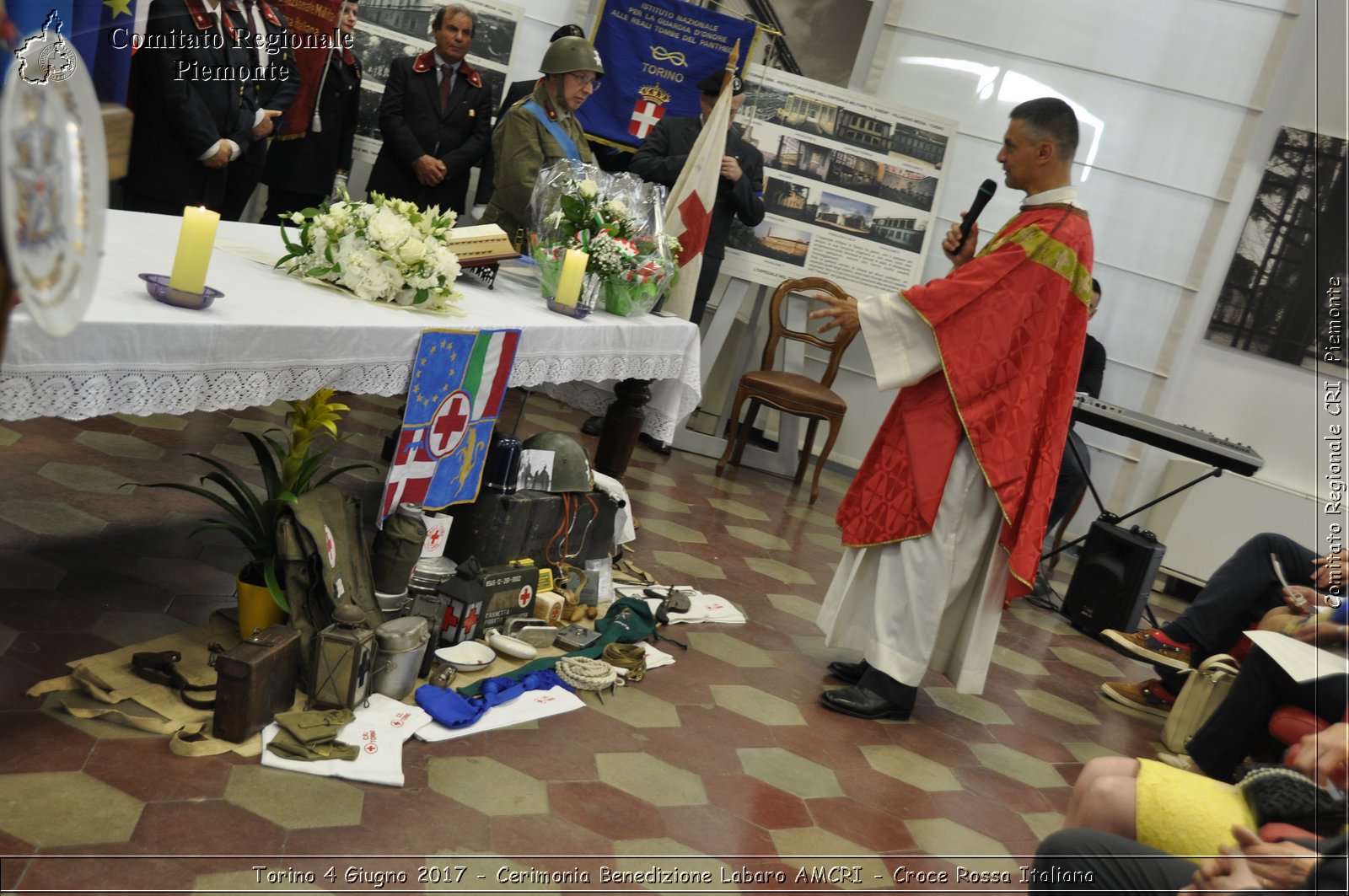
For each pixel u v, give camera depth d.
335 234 2.81
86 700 2.28
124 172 1.15
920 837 2.70
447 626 2.94
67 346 1.80
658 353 3.94
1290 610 3.01
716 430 6.69
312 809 2.13
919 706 3.61
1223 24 5.94
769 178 6.17
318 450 4.41
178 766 2.14
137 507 3.36
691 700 3.14
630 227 3.76
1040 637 4.83
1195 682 3.71
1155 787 1.83
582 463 3.52
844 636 3.49
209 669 2.46
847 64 6.60
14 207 0.82
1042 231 3.13
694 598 3.97
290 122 5.15
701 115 5.74
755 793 2.69
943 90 6.52
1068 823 1.97
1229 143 5.98
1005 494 3.16
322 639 2.43
